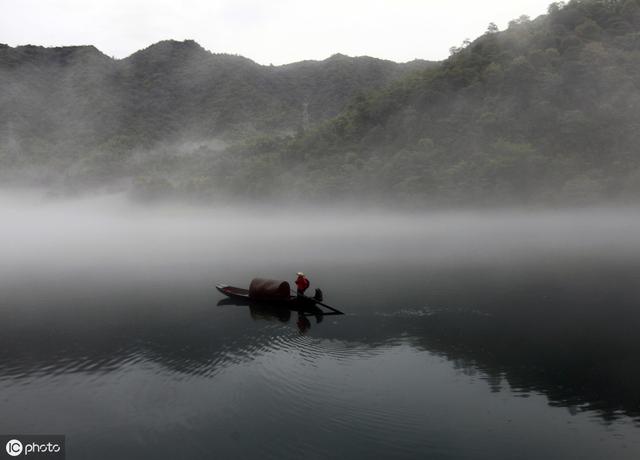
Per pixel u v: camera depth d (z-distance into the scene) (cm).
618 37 14825
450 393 1498
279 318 2525
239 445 1235
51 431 1338
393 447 1198
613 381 1569
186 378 1700
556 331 2131
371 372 1686
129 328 2427
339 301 2884
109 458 1192
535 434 1247
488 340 2017
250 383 1623
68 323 2564
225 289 3269
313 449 1201
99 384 1672
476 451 1173
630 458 1127
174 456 1195
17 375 1778
